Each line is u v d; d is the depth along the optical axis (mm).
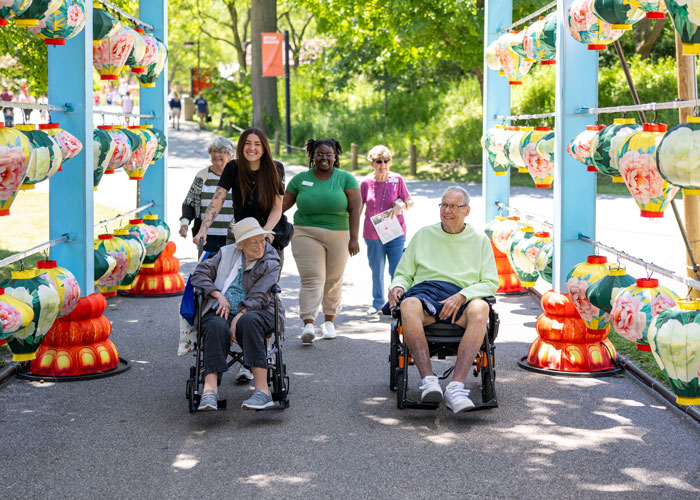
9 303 5582
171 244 10250
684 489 4508
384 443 5254
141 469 4836
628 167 5500
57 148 5750
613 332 8242
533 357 7051
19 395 6297
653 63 25359
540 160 7809
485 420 5695
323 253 7887
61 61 6652
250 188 6926
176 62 69562
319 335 8227
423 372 5703
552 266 7410
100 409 5969
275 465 4895
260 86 35562
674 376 4855
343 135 31219
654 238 13445
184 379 6746
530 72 25422
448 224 6367
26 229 14695
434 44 23328
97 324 6918
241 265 6023
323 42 37656
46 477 4719
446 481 4641
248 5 47688
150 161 8781
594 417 5742
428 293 6090
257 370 5738
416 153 25812
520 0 20375
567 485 4574
